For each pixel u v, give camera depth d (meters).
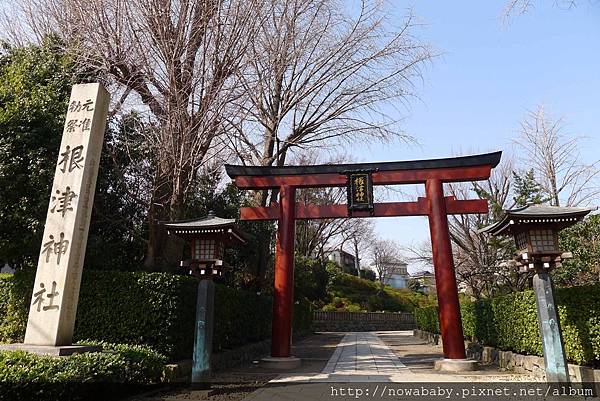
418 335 25.33
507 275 17.33
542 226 8.38
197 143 11.04
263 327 16.61
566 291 8.44
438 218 11.96
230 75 11.73
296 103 15.70
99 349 7.14
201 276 8.87
